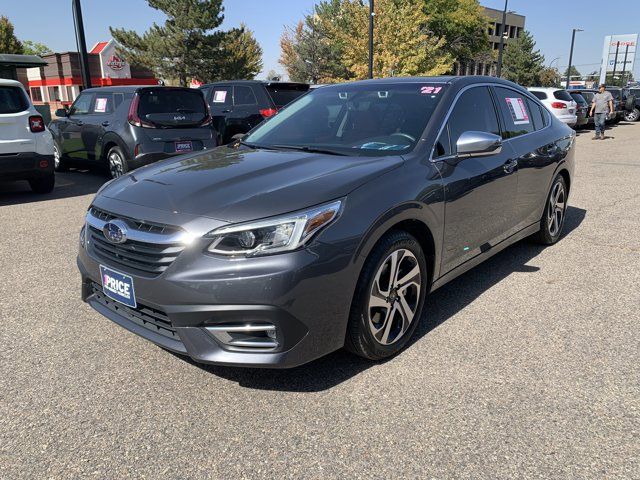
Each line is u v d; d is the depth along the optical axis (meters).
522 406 2.55
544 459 2.19
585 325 3.42
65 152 10.09
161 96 8.45
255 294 2.36
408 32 26.30
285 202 2.49
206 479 2.10
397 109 3.62
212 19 33.78
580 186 8.53
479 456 2.21
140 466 2.18
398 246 2.86
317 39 44.59
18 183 9.20
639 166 10.78
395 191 2.83
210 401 2.62
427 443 2.30
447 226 3.25
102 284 2.85
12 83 7.30
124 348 3.16
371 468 2.15
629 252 4.96
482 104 3.94
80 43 12.80
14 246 5.27
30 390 2.73
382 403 2.59
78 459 2.22
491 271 4.46
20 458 2.23
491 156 3.76
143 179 3.08
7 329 3.42
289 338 2.43
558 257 4.82
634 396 2.63
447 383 2.76
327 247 2.47
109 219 2.81
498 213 3.88
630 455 2.21
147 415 2.52
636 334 3.29
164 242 2.49
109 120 8.61
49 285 4.20
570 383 2.75
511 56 63.06
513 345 3.16
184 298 2.43
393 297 2.92
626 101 27.09
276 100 10.60
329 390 2.70
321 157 3.21
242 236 2.39
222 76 35.62
